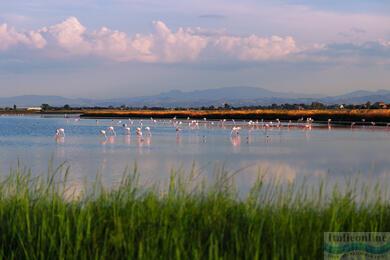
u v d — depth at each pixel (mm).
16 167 27094
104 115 171625
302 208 10906
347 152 36906
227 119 134625
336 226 9508
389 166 27578
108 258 8586
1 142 47688
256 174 23703
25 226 9805
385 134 62719
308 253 8609
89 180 21578
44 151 37750
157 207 10398
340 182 20938
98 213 10266
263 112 137375
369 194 15789
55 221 9969
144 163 29281
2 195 12086
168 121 120562
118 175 23484
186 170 25547
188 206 10586
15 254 8922
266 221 9797
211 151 37969
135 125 95750
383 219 10633
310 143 47000
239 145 44625
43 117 170625
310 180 21641
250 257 8398
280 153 36156
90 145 44281
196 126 91125
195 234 9203
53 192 11383
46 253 8906
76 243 8812
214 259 8422
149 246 8719
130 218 9742
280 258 8414
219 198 11141
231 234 9164
